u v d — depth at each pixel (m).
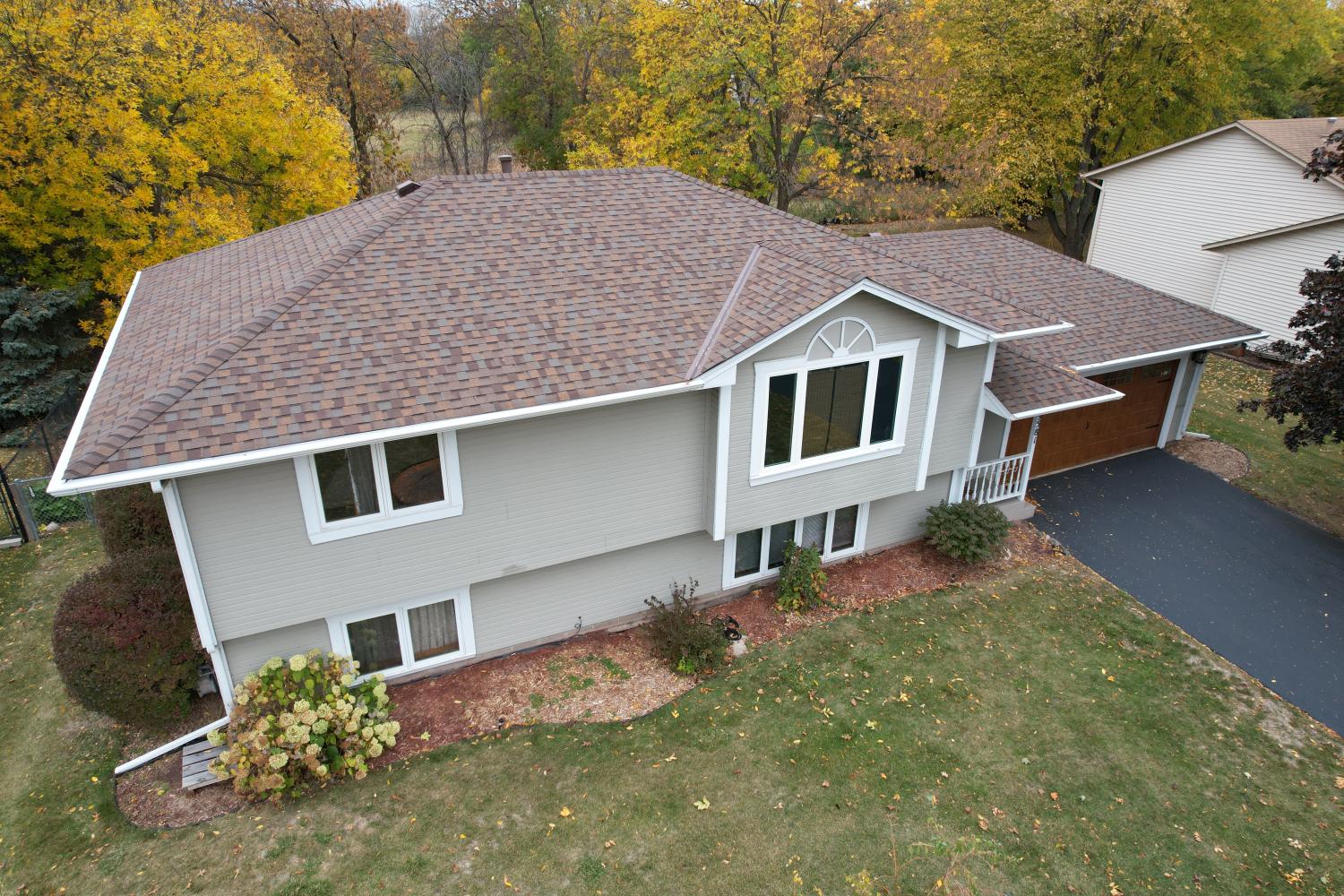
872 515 14.98
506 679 11.97
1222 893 8.84
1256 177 26.48
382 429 9.11
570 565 12.34
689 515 12.51
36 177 19.38
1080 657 12.63
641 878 8.88
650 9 30.14
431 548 10.76
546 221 13.07
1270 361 25.98
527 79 44.88
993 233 22.73
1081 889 8.85
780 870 8.99
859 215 41.31
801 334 11.55
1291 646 12.97
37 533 16.23
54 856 9.16
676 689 11.87
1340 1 50.06
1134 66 31.66
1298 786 10.28
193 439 8.55
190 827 9.52
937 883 8.84
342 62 33.69
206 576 9.59
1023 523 16.53
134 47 19.72
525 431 10.59
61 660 10.16
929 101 30.48
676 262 12.81
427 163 47.84
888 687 11.89
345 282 11.01
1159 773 10.43
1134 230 31.33
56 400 20.44
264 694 10.19
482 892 8.69
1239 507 17.25
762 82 28.59
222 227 20.81
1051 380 15.66
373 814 9.66
